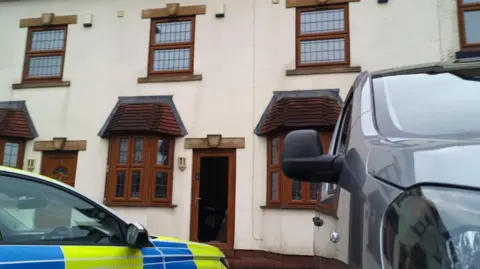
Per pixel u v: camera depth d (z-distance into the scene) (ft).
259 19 32.68
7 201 7.93
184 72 33.14
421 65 8.54
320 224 10.00
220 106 31.99
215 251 12.50
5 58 36.09
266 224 29.45
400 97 7.04
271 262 27.96
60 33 35.91
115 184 31.71
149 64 33.96
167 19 34.27
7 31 36.17
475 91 6.89
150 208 30.89
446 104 6.61
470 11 29.68
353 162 5.88
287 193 28.91
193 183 31.35
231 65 32.45
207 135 31.50
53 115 34.35
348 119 8.80
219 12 33.09
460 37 29.32
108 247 8.91
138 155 31.81
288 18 32.19
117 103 33.53
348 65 30.58
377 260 4.60
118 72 34.14
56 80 34.96
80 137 33.55
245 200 30.35
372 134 6.16
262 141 30.81
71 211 8.82
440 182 4.42
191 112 32.32
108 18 35.12
